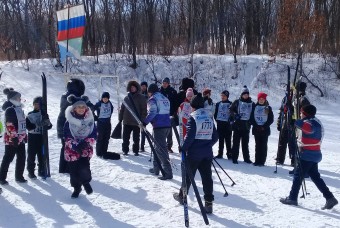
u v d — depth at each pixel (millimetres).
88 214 6047
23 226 5562
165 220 5883
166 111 8188
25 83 24828
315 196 7293
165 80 10594
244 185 7879
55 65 27219
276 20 31172
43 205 6398
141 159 9758
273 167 9570
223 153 11164
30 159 7734
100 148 9742
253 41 31219
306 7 27547
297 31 26984
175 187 7488
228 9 31812
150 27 31172
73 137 6555
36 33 32562
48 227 5539
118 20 31922
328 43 27438
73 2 31062
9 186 7270
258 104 9680
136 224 5703
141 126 7707
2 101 19719
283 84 24578
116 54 30078
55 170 8398
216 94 24594
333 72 25125
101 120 9664
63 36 20094
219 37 32250
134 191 7207
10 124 7090
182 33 35188
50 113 17125
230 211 6344
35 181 7613
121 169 8703
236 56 28188
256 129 9633
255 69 26344
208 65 27250
